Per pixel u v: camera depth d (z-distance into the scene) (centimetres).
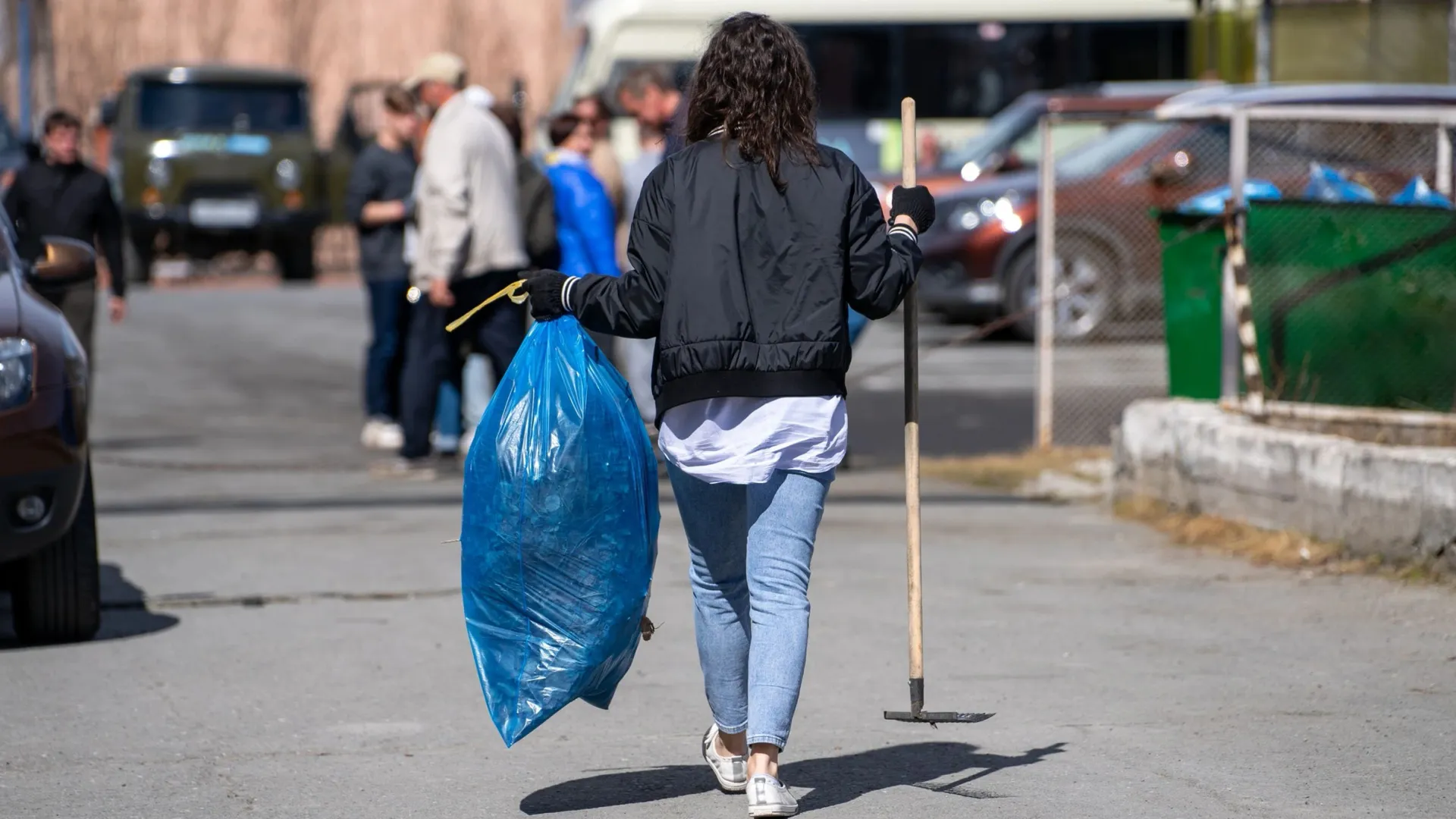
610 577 917
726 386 872
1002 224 3681
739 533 933
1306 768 1012
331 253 7512
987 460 2284
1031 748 1063
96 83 8356
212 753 1067
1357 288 1817
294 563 1672
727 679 950
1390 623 1362
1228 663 1262
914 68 4900
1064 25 4900
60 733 1113
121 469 2298
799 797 973
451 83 2011
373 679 1249
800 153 882
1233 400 1894
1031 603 1474
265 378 3384
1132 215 3366
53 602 1338
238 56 8750
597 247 2058
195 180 5547
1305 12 3231
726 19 905
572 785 1000
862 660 1291
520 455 912
